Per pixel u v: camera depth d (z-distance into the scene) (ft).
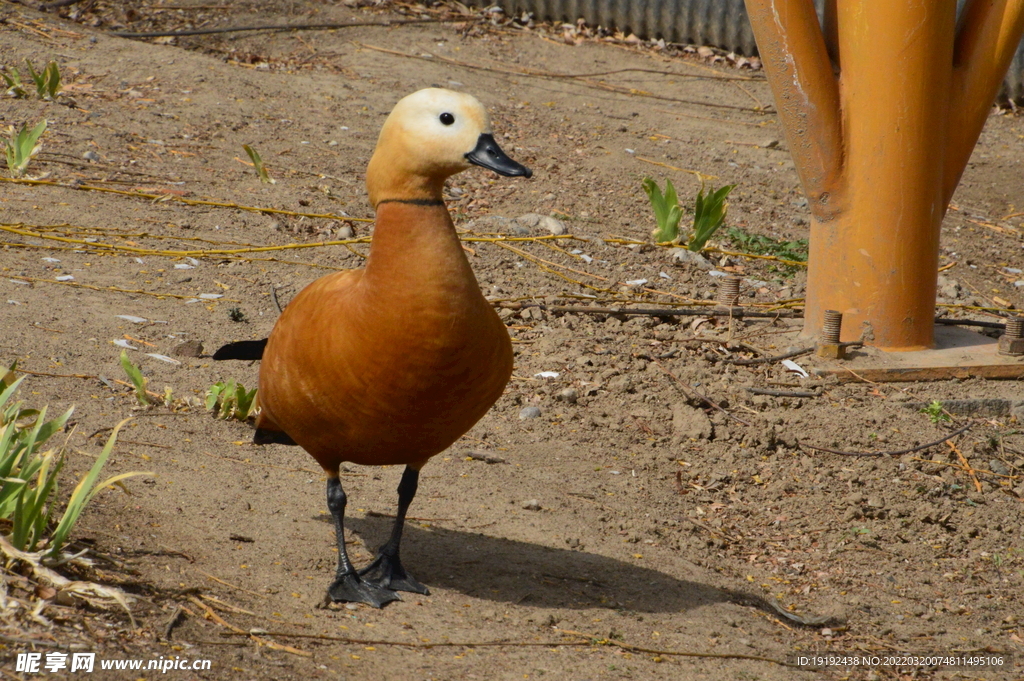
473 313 17.01
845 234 33.73
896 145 32.55
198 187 41.75
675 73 67.77
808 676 18.54
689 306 37.29
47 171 40.52
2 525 17.76
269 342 18.88
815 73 31.96
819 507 26.48
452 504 23.71
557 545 22.33
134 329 30.22
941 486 27.63
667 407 30.60
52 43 55.26
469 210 44.80
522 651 17.78
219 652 15.87
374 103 55.47
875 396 32.27
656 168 52.39
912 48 31.30
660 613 19.95
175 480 22.34
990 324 36.88
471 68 63.36
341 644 17.13
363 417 17.51
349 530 21.71
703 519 25.38
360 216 42.06
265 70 59.00
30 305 30.37
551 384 31.22
